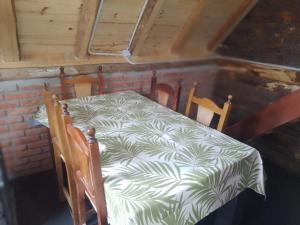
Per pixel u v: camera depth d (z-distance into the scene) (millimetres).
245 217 1997
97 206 1093
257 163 1414
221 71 3508
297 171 2707
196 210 1148
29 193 2125
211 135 1573
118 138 1462
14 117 2158
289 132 2734
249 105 3201
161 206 993
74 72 2357
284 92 2789
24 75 2105
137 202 976
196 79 3373
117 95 2252
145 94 2789
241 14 2838
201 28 2863
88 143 979
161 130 1603
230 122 3412
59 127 1408
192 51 3211
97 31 2229
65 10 1897
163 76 3014
